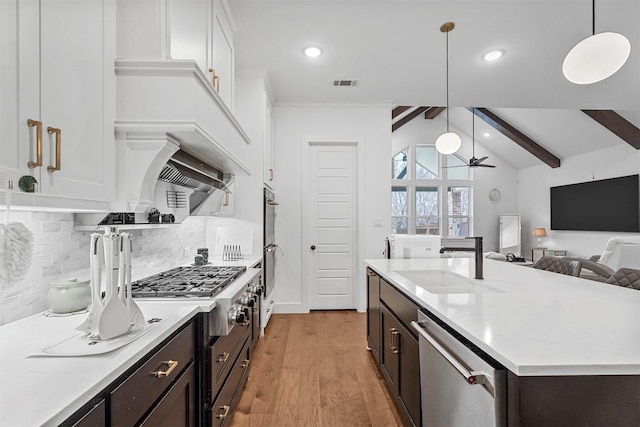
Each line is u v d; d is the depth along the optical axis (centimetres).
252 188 349
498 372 89
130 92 136
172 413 119
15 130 83
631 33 282
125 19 141
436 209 943
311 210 446
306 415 202
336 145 447
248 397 222
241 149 242
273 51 311
